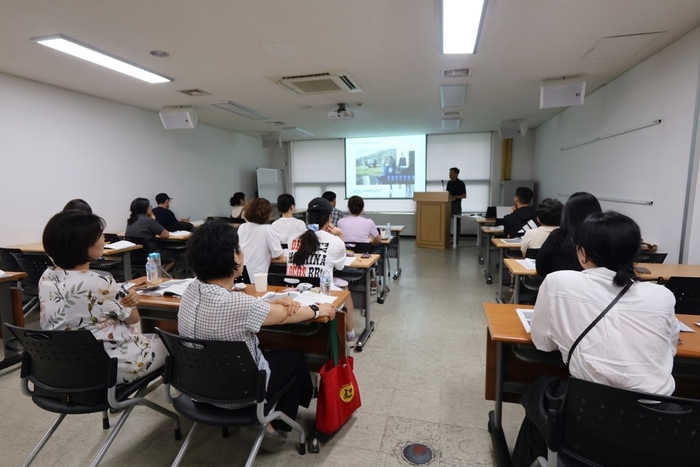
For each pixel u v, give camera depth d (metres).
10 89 3.88
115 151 5.15
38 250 3.53
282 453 1.82
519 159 8.29
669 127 3.19
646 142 3.54
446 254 6.92
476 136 8.51
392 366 2.67
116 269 4.21
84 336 1.44
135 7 2.42
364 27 2.76
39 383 1.54
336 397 1.84
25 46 3.08
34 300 3.30
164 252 4.73
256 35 2.88
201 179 7.02
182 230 5.61
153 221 4.45
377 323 3.50
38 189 4.18
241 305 1.39
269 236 2.93
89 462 1.77
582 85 4.04
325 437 1.93
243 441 1.92
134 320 1.70
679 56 3.04
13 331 1.49
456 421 2.05
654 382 1.05
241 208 6.68
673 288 2.05
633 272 1.16
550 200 3.21
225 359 1.35
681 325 1.53
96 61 3.43
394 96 4.88
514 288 3.36
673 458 0.95
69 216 1.53
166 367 1.52
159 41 2.99
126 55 3.30
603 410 1.00
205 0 2.34
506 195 7.86
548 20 2.69
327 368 1.89
